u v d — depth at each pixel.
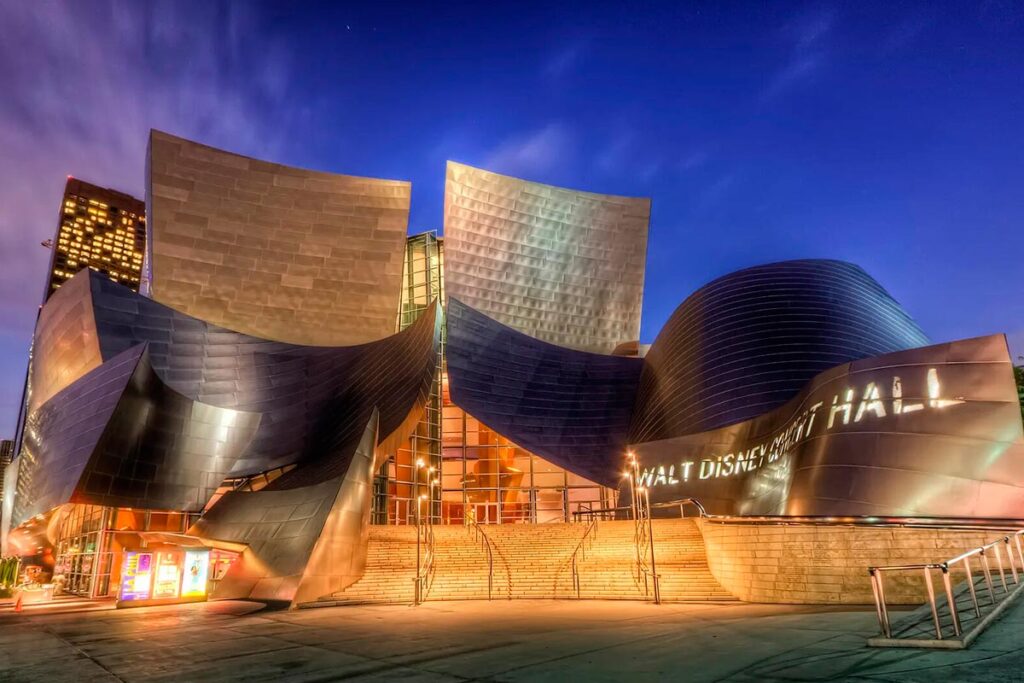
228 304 44.28
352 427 30.33
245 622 15.52
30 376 38.22
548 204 56.97
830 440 22.00
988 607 9.86
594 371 47.16
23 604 21.56
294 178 49.28
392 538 26.55
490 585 22.66
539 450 39.25
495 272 53.06
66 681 8.54
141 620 16.23
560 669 8.41
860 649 8.51
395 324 47.72
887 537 16.28
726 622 13.48
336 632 13.24
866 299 38.50
